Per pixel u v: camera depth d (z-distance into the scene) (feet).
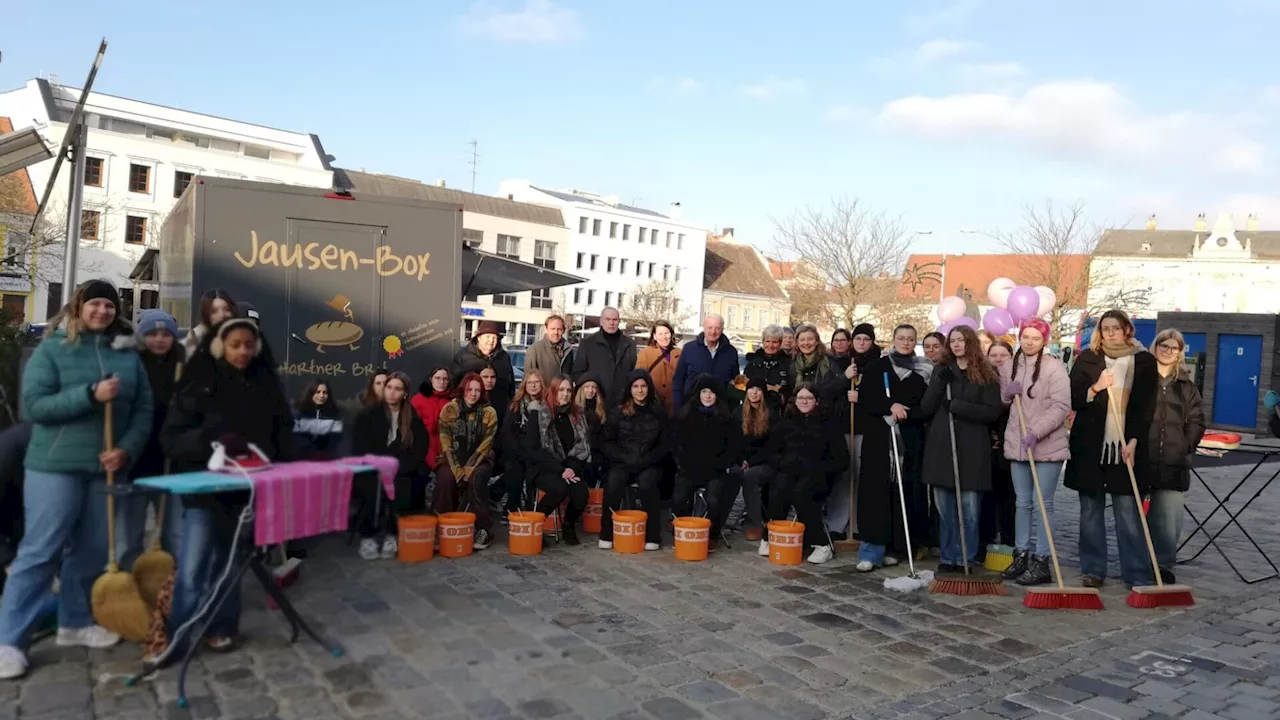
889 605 19.38
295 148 177.88
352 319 24.98
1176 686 14.87
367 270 25.18
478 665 14.65
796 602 19.35
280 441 15.03
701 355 28.73
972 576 20.62
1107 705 13.93
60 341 13.85
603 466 25.21
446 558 22.13
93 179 140.36
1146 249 266.77
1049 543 20.22
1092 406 21.39
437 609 17.71
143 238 145.28
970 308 36.11
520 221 206.08
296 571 19.26
